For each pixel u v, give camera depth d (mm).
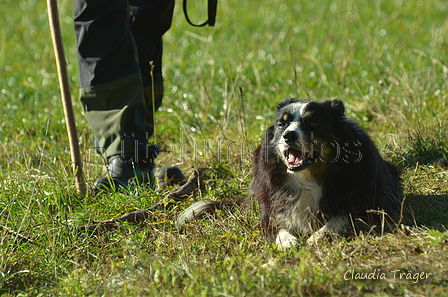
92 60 8938
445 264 5883
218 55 18734
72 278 6543
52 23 8492
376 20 21484
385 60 16750
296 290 5602
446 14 23109
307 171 7992
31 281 6820
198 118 13469
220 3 27766
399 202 8414
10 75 18484
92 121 9234
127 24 9094
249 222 8102
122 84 9016
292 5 27031
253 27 23016
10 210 8320
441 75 14641
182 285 6020
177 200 8789
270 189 8242
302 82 15547
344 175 7898
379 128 12391
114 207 8508
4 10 29938
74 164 8906
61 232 7734
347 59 16891
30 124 13383
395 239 6855
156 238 7680
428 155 10461
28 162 10625
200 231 7547
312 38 20344
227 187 9328
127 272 6523
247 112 13586
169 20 10188
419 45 18188
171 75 17141
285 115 8141
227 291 5582
